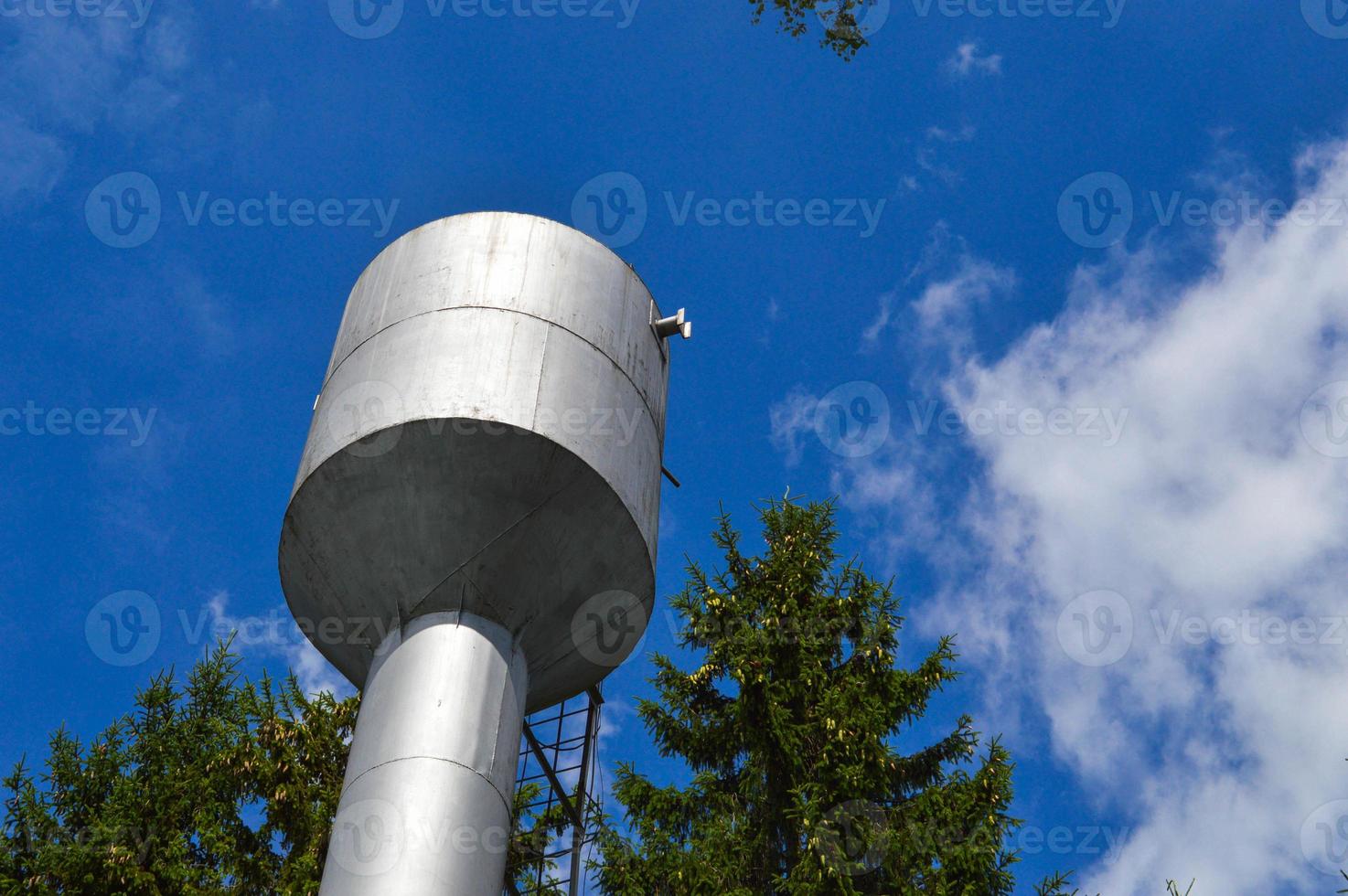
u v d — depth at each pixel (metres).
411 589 13.70
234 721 19.38
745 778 16.08
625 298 15.74
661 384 15.95
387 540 13.63
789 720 16.20
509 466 13.45
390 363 14.17
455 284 14.81
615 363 14.90
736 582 17.50
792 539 17.69
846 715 15.83
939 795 14.79
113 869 16.91
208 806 18.17
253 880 17.88
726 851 15.24
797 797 15.09
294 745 18.98
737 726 16.34
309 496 13.82
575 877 16.45
